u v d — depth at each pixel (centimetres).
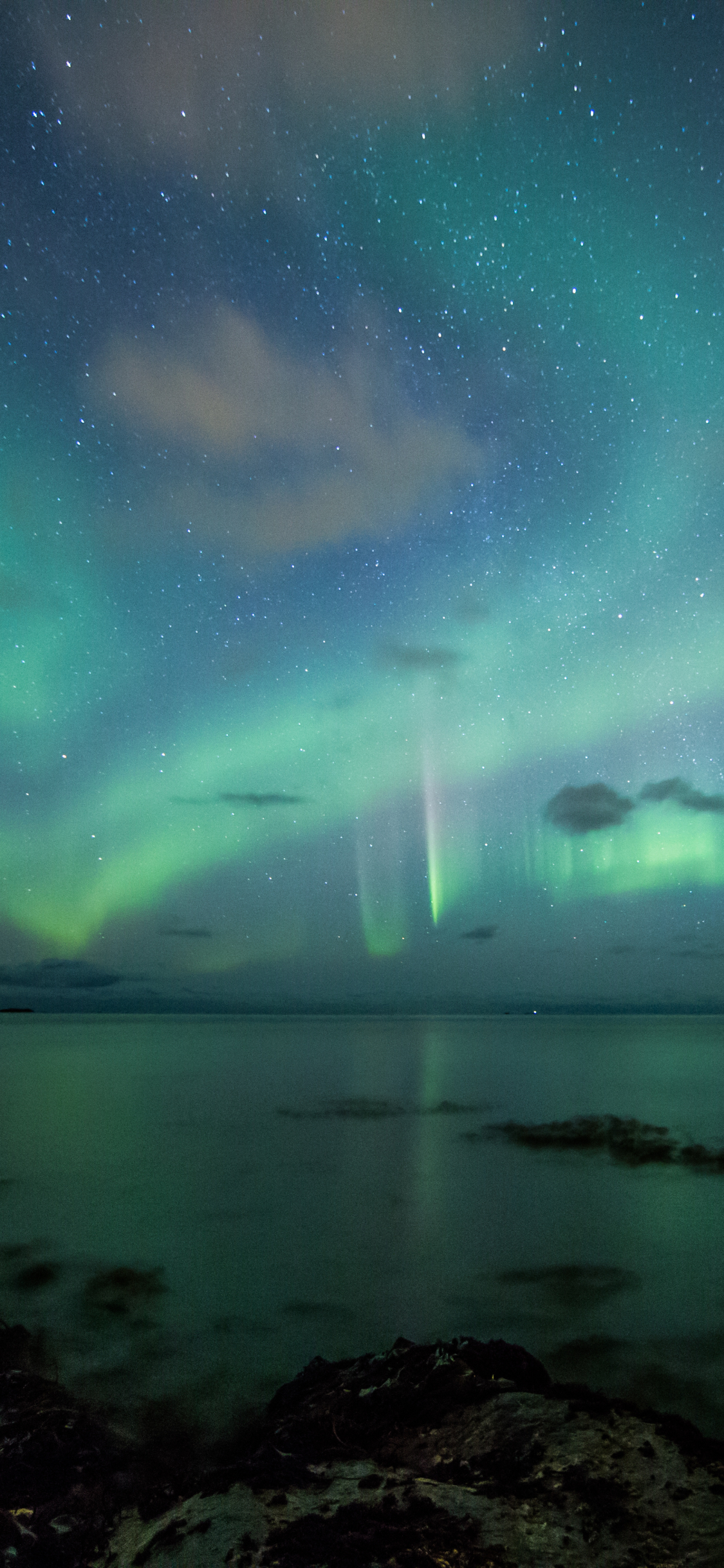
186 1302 1149
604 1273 1278
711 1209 1716
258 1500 460
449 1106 3347
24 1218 1619
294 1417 655
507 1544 410
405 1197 1806
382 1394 662
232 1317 1088
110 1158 2217
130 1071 5047
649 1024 18688
